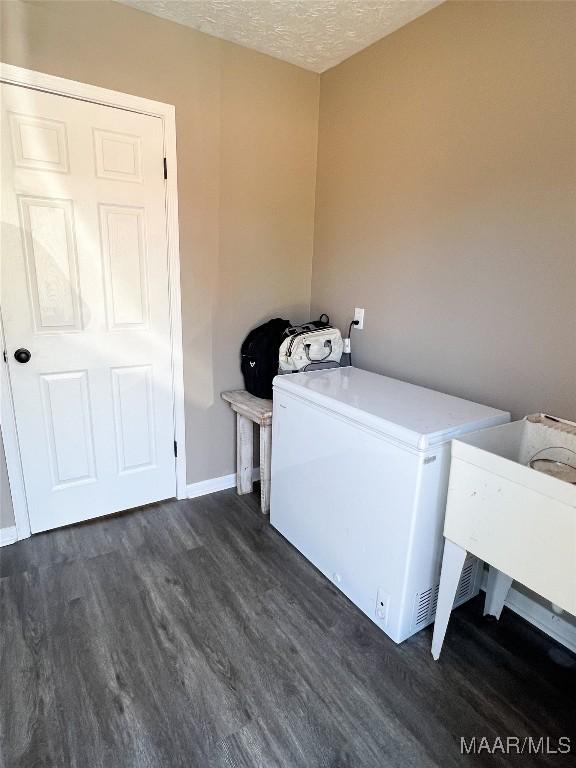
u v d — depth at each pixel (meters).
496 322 1.74
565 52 1.42
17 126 1.76
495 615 1.70
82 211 1.95
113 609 1.70
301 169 2.56
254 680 1.42
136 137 2.00
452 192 1.84
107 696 1.34
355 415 1.61
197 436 2.52
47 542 2.09
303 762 1.18
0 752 1.19
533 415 1.56
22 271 1.87
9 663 1.45
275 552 2.07
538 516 1.12
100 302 2.07
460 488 1.33
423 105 1.92
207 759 1.18
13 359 1.92
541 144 1.52
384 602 1.58
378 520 1.56
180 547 2.09
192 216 2.23
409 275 2.09
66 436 2.12
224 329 2.47
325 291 2.65
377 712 1.32
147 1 1.84
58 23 1.75
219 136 2.23
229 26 2.02
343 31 2.03
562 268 1.51
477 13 1.66
